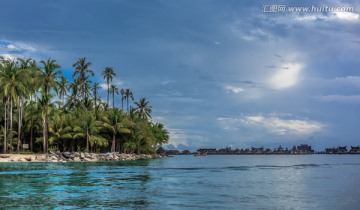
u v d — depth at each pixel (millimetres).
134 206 21859
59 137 101000
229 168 69812
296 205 22609
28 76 86250
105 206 21797
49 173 45219
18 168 54344
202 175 47969
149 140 133375
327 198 25703
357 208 21578
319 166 82938
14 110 100812
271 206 22188
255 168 70562
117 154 107250
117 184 34469
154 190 29938
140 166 70000
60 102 102875
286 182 38406
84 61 118125
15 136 102375
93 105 122938
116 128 113375
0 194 26281
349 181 39844
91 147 104938
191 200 24438
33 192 27438
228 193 28406
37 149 107062
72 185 32594
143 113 155000
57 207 21250
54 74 91688
